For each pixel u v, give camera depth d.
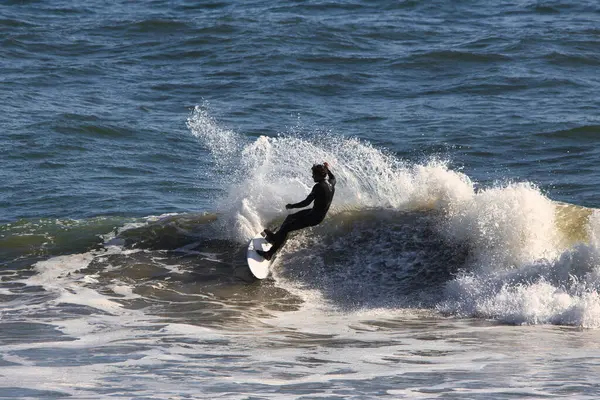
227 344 34.38
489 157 74.50
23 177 69.38
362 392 26.53
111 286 44.28
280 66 108.25
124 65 110.44
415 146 77.31
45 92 96.31
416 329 37.59
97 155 75.69
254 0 152.50
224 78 103.62
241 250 48.75
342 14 140.00
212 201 64.12
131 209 61.84
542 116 86.25
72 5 149.50
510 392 26.22
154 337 35.47
